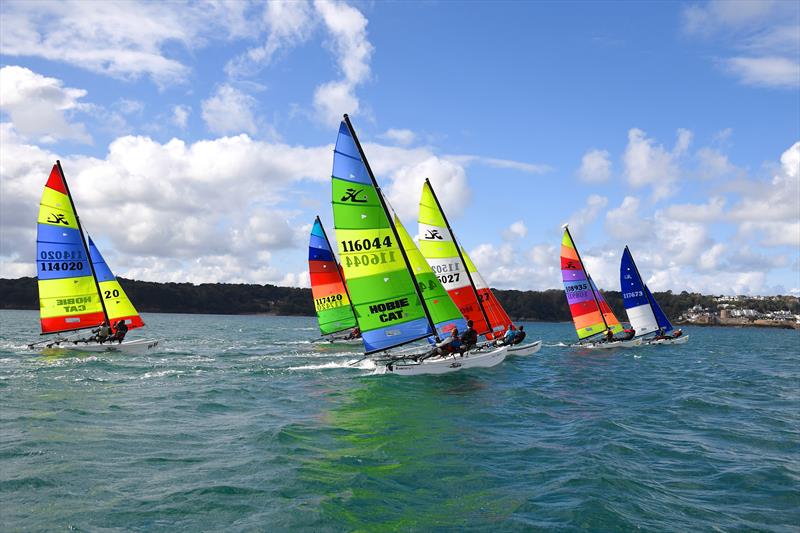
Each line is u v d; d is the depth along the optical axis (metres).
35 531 6.79
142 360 26.44
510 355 29.62
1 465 9.30
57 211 27.91
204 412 14.39
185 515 7.41
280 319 170.50
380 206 20.80
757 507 8.23
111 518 7.26
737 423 14.45
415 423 13.24
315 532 7.00
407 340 21.06
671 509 8.06
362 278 20.42
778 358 39.44
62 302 28.11
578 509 7.85
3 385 17.98
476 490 8.66
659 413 15.54
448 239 26.30
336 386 18.77
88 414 13.72
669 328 45.38
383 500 8.14
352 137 20.38
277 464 9.70
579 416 14.67
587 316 36.34
